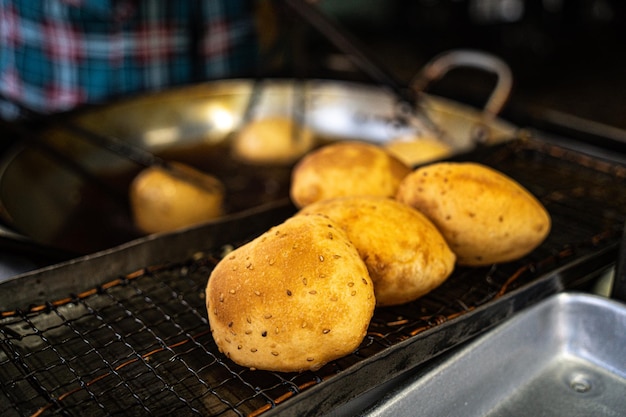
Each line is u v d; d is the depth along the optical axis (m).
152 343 0.48
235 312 0.43
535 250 0.58
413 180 0.55
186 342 0.46
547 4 1.83
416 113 0.88
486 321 0.47
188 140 0.97
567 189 0.68
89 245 0.73
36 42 1.05
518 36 1.85
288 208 0.61
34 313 0.49
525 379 0.48
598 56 1.99
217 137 0.98
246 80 1.02
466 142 0.87
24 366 0.44
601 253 0.55
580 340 0.49
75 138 0.86
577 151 0.74
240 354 0.44
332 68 1.12
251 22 1.17
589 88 1.83
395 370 0.43
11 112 0.99
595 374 0.48
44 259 0.55
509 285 0.53
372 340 0.47
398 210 0.51
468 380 0.45
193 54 1.12
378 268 0.48
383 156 0.61
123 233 0.75
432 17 2.02
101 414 0.42
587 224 0.62
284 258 0.44
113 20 1.03
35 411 0.42
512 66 1.84
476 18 1.92
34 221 0.73
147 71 1.09
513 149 0.75
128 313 0.49
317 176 0.59
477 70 1.90
